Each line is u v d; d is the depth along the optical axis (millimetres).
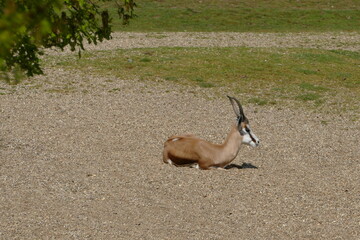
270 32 52719
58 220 14930
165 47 42094
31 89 31484
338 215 15977
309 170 20125
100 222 14922
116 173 18828
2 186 17281
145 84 33250
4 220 14797
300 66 38000
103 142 22797
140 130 24938
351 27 55875
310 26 56094
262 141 24047
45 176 18312
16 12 7285
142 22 55094
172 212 15789
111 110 28203
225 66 37281
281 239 14289
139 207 16062
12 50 10898
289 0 67375
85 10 14344
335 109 29594
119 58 38438
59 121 25844
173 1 65125
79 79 33781
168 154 19891
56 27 11375
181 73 35531
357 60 40594
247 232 14656
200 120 27078
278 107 29734
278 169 20094
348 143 24141
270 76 35594
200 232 14523
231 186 17875
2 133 23422
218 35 49469
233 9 61812
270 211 16078
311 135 25234
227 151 19344
